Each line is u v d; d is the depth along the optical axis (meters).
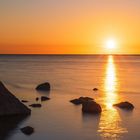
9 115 36.22
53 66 147.38
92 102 40.03
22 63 176.38
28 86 66.50
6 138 28.41
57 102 46.09
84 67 144.50
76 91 59.75
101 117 36.66
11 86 66.38
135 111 40.28
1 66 141.25
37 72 106.38
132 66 160.88
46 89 60.50
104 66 158.38
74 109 40.91
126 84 73.69
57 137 28.89
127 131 30.95
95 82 77.62
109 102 47.44
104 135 29.58
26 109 37.75
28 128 30.59
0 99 36.50
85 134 29.89
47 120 34.84
